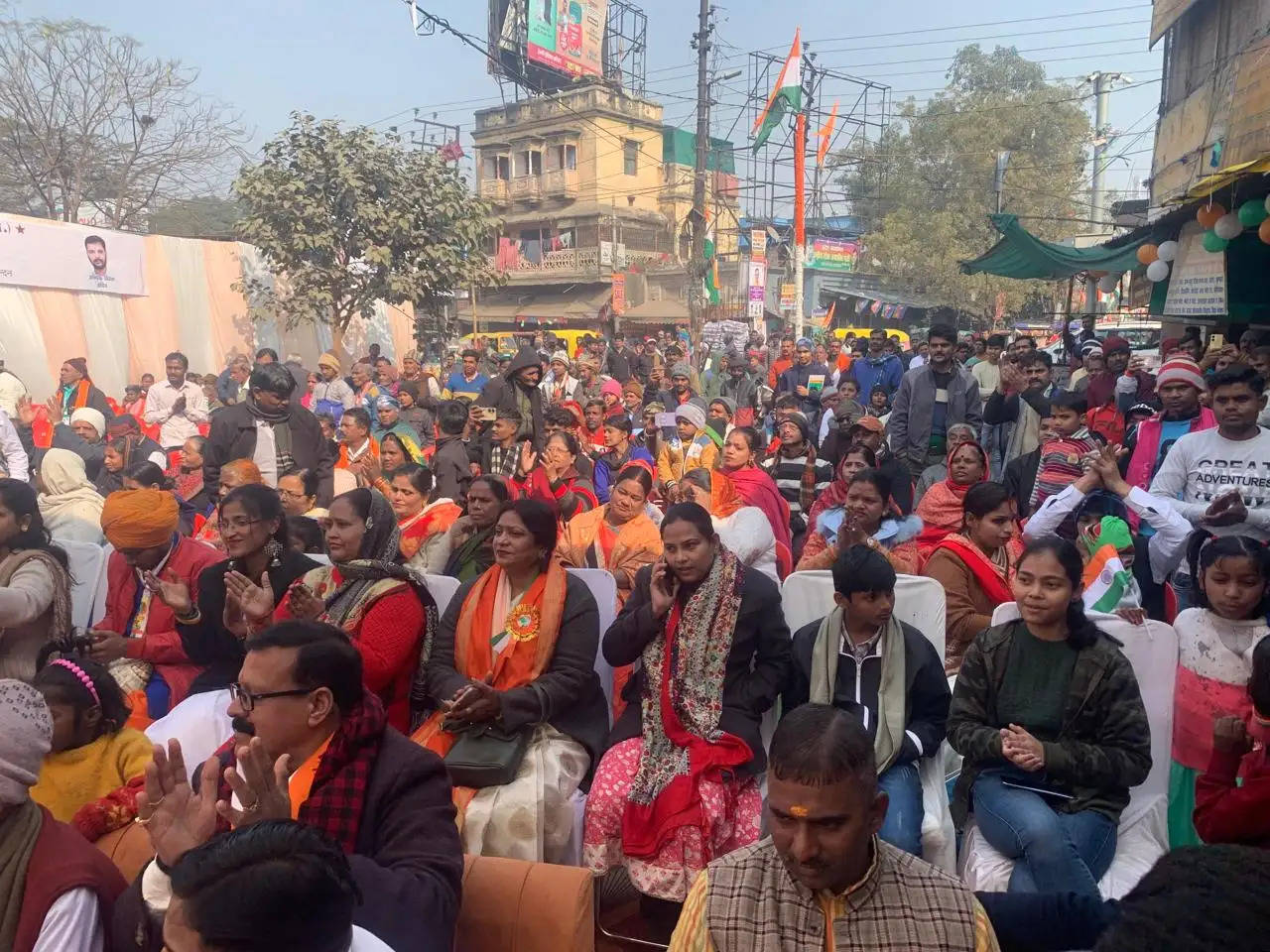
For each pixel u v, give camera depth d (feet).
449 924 7.82
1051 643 10.74
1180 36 49.37
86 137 71.82
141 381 46.16
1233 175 24.34
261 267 55.06
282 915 5.23
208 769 7.39
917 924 6.35
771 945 6.42
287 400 21.89
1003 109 128.77
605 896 12.55
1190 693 11.27
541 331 87.71
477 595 12.98
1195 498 15.88
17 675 13.37
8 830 7.35
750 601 12.44
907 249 126.93
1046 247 48.21
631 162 132.46
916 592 13.32
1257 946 4.25
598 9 132.67
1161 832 10.94
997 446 24.97
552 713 12.04
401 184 53.98
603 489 24.84
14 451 25.53
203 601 13.37
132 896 7.29
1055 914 7.48
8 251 43.16
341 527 13.17
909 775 11.28
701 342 79.97
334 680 8.28
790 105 94.79
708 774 11.47
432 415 34.04
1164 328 50.96
